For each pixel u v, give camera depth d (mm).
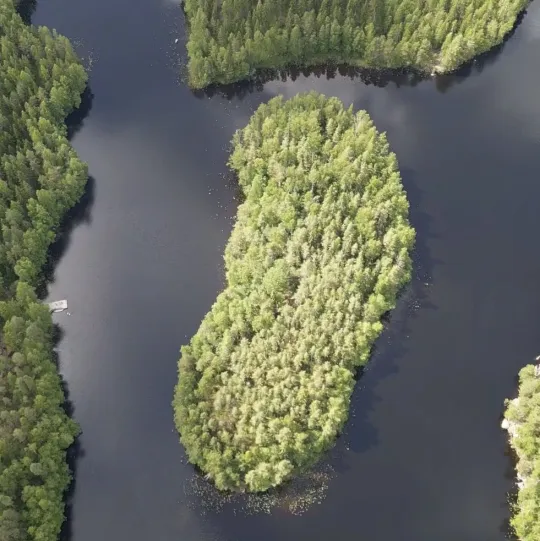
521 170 176500
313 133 159750
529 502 114438
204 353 126000
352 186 154250
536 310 148625
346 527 117125
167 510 118188
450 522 119312
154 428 127688
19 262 138375
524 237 161750
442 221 162875
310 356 126812
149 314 143625
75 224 157750
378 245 142000
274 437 116750
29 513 107188
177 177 168250
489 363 139625
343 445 126250
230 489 117688
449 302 147875
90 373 134750
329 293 134000
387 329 142625
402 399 133375
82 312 143250
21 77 168125
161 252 153750
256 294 133250
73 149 166500
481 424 131125
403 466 124750
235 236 145250
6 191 146750
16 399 118062
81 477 121500
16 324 126250
